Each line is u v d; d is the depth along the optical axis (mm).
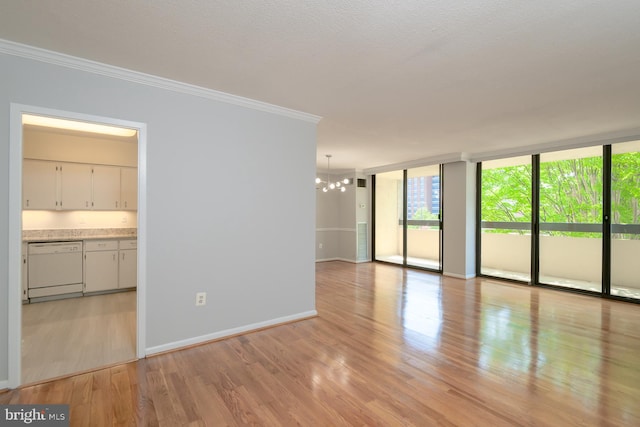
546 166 5312
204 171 2980
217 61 2391
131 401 2047
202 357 2689
